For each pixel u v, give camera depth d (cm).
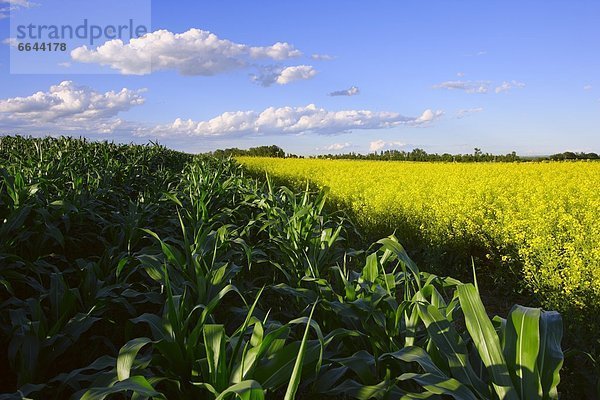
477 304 197
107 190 684
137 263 390
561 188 1193
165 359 222
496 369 182
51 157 958
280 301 440
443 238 692
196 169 1061
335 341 279
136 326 368
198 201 581
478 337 192
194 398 207
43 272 369
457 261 688
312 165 2656
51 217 473
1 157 1124
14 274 347
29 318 323
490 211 841
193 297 308
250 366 183
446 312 245
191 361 210
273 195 663
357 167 2444
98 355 336
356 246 812
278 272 496
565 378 339
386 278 290
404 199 953
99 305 311
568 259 515
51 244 496
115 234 511
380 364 239
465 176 1711
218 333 190
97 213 550
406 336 235
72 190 657
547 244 577
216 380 183
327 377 216
